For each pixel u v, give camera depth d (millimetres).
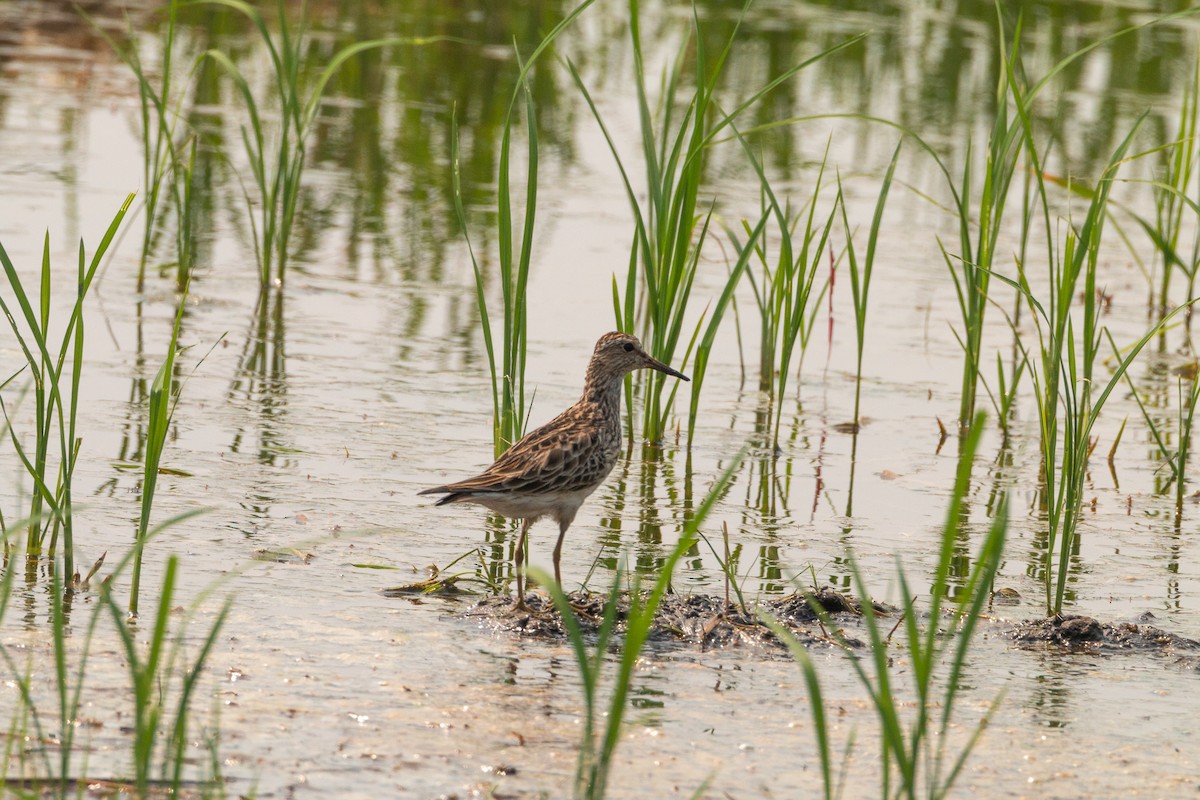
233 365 16281
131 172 23406
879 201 14914
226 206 22625
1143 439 15805
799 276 14391
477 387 16031
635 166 25859
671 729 8562
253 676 8977
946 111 29516
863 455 14867
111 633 9500
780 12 38438
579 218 22750
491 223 22219
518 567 10352
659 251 14172
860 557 12023
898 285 20734
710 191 23750
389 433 14445
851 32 36188
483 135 27234
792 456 14727
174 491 12453
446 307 18906
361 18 35281
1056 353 11266
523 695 8961
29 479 12414
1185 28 35969
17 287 9703
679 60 15023
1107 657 10172
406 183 24094
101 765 7609
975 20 38188
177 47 31422
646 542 12203
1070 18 36062
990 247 15438
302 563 11164
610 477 13891
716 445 14992
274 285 19188
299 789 7504
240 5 18125
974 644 10336
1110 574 11930
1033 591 11500
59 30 32469
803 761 8203
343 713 8516
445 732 8344
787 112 28891
